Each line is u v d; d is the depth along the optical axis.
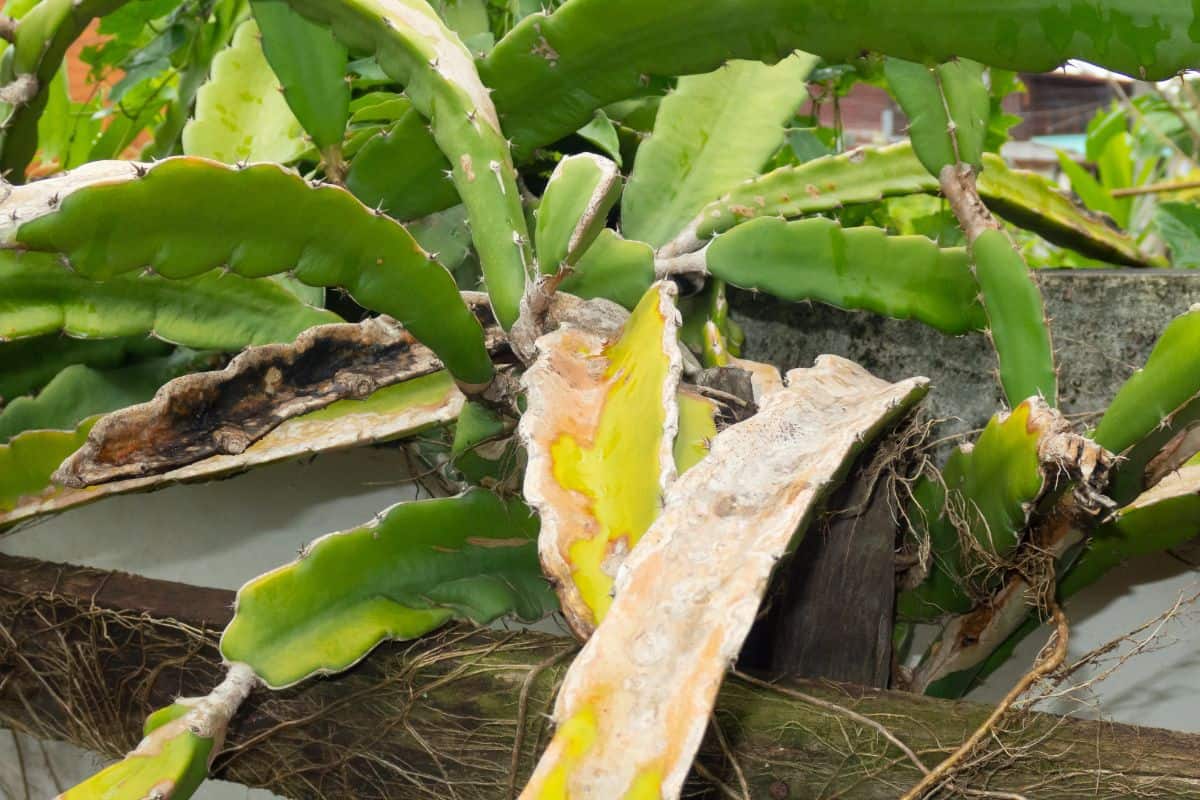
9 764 1.67
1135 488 1.35
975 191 1.42
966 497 1.39
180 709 1.34
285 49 1.45
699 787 1.35
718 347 1.50
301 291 1.52
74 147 1.90
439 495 1.61
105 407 1.54
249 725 1.42
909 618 1.49
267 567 1.67
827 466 1.25
